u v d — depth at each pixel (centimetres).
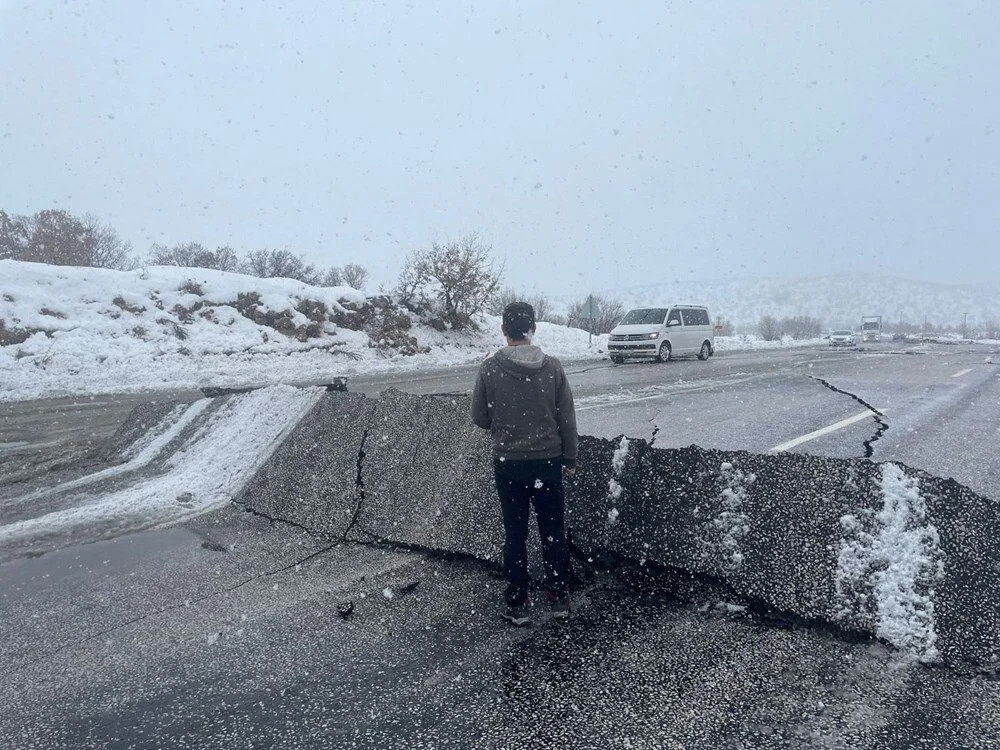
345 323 2497
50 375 1619
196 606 355
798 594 310
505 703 255
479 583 372
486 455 435
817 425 811
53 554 435
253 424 625
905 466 327
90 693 274
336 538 453
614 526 377
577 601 345
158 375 1731
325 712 254
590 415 923
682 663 280
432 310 2825
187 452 645
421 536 424
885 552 305
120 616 345
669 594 342
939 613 282
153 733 245
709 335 2427
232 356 2006
